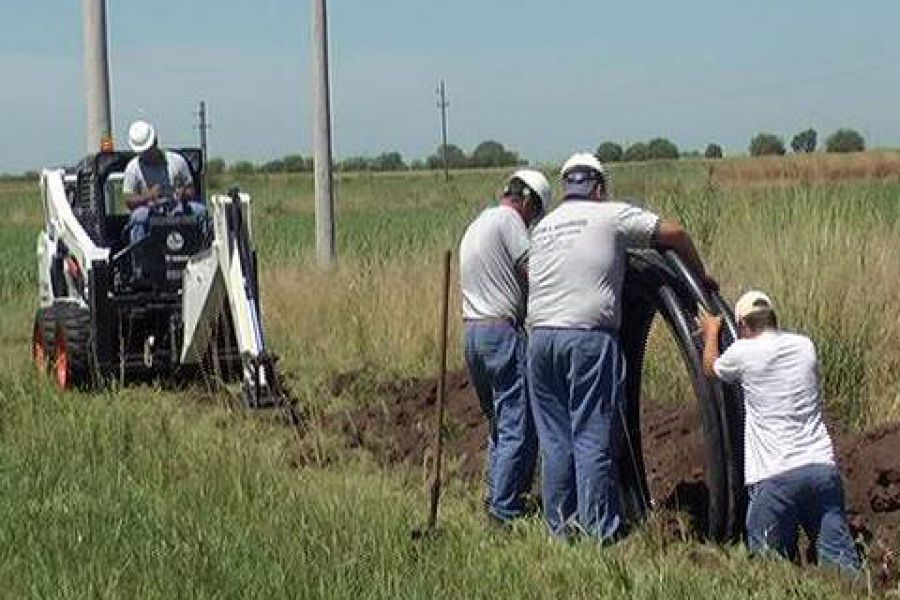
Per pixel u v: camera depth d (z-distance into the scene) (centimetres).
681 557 888
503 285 1019
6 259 3469
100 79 1964
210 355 1544
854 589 837
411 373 1606
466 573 831
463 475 1151
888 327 1298
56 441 1210
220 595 789
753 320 895
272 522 939
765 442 881
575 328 945
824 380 1221
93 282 1545
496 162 13425
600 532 938
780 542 888
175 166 1605
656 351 1334
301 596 790
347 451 1247
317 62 2392
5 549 882
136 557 858
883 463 997
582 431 950
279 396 1376
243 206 1420
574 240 945
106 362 1552
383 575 821
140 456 1144
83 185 1672
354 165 13450
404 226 2898
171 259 1562
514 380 1016
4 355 1861
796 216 1545
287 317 1872
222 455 1131
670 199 1711
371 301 1853
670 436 1167
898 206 1698
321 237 2375
